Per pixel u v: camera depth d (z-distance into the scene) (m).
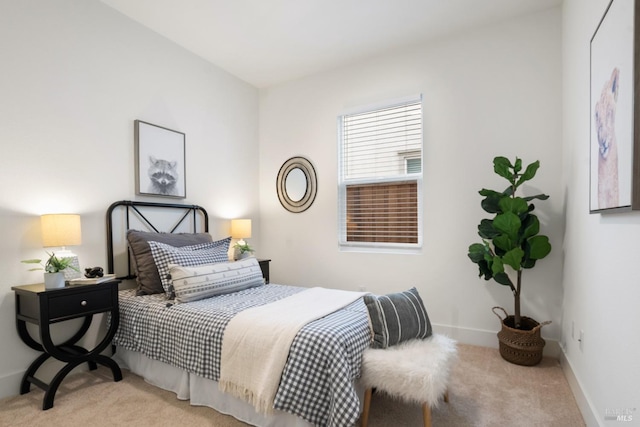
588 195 1.84
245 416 1.76
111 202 2.66
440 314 3.08
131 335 2.27
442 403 1.96
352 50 3.33
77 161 2.45
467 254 2.98
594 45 1.68
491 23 2.88
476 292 2.94
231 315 1.92
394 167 3.40
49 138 2.29
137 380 2.27
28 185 2.19
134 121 2.83
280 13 2.75
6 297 2.08
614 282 1.43
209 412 1.87
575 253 2.16
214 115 3.60
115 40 2.70
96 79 2.57
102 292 2.19
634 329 1.22
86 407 1.93
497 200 2.57
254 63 3.59
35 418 1.83
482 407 1.92
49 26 2.30
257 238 4.16
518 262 2.42
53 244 2.12
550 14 2.68
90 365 2.44
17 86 2.14
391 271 3.33
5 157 2.09
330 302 2.20
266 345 1.67
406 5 2.65
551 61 2.68
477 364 2.50
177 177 3.17
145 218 2.92
